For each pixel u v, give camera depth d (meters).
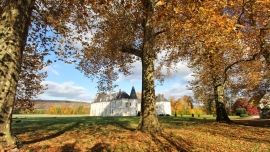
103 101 88.25
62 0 9.92
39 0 9.70
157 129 9.38
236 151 7.24
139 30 15.73
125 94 80.38
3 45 5.70
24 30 6.31
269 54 12.85
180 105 95.38
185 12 7.50
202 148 7.38
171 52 19.27
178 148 7.12
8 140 5.61
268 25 11.94
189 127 13.45
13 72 5.81
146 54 10.54
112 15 13.30
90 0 5.89
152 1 9.59
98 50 16.72
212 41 9.49
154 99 9.98
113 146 7.00
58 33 10.95
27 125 15.22
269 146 8.02
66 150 6.38
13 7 6.02
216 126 14.43
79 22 11.91
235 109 54.09
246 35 14.12
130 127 12.32
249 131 11.96
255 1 10.50
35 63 12.47
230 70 21.55
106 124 14.83
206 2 6.20
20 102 13.56
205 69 19.86
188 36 10.95
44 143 7.20
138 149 6.82
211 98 27.75
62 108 106.69
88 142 7.49
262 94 20.62
